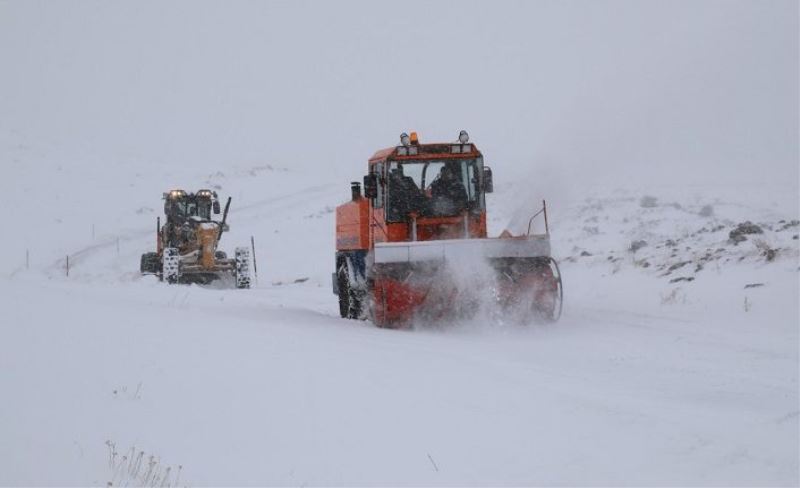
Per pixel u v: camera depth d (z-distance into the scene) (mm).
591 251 30562
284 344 13219
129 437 8047
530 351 13336
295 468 7434
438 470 7375
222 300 23719
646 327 15773
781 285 17906
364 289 19547
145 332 13727
